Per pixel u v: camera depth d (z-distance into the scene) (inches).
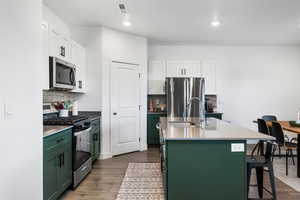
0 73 59.6
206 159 81.0
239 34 190.1
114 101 178.2
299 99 232.8
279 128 137.6
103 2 125.9
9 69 63.2
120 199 102.7
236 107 233.0
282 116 232.7
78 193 109.1
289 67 232.1
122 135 184.2
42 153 79.7
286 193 109.9
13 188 64.9
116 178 129.6
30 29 73.6
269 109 233.0
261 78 233.0
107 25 166.9
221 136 81.5
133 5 129.6
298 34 190.7
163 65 225.3
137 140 195.3
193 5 129.9
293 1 124.9
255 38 203.5
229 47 232.8
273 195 90.0
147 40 209.5
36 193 76.3
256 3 127.4
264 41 214.7
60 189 97.6
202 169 81.0
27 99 71.8
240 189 81.1
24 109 70.1
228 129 100.3
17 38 66.9
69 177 108.7
